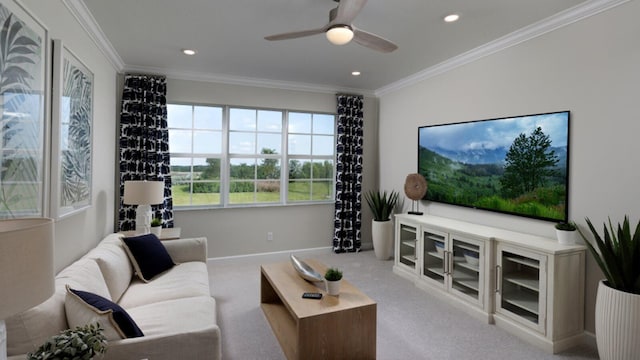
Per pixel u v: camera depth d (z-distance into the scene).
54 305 1.54
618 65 2.31
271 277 2.72
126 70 3.97
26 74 1.64
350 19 2.08
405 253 4.04
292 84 4.75
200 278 2.73
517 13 2.58
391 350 2.40
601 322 2.12
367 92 5.22
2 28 1.41
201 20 2.75
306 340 2.04
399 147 4.76
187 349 1.53
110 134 3.57
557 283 2.36
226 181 4.58
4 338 1.05
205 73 4.28
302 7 2.53
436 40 3.13
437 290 3.39
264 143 4.81
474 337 2.59
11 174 1.51
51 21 2.02
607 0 2.32
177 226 4.33
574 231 2.47
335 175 5.20
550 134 2.72
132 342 1.47
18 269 0.95
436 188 4.01
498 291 2.78
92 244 2.93
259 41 3.21
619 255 2.06
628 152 2.27
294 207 4.93
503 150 3.14
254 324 2.79
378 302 3.26
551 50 2.73
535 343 2.47
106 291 2.10
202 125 4.48
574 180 2.58
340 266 4.42
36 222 1.18
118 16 2.66
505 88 3.13
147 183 3.34
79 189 2.48
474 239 2.96
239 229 4.62
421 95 4.29
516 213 3.02
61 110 2.05
